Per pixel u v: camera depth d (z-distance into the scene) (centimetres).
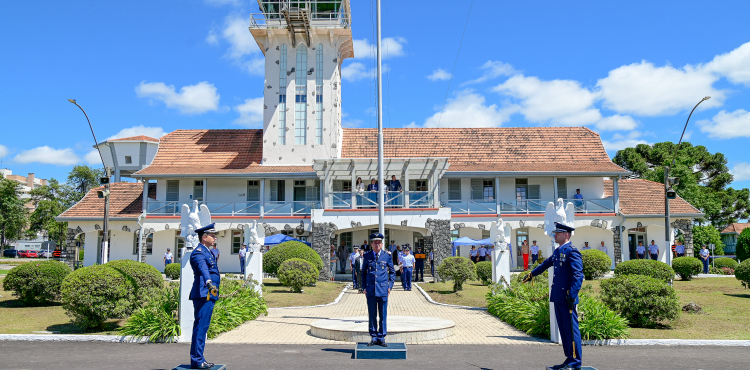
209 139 3284
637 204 2986
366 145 3192
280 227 2834
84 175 6938
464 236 3003
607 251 2930
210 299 710
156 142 4194
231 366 734
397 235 3006
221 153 3153
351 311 1420
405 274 2070
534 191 3030
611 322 959
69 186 6944
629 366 753
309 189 3017
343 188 2969
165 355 824
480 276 2144
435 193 2572
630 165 4988
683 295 1670
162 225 2872
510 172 2842
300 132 2995
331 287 2123
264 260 2150
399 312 1388
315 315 1328
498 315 1283
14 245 7331
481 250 2719
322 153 2966
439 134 3306
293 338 993
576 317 702
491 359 793
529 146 3219
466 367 733
